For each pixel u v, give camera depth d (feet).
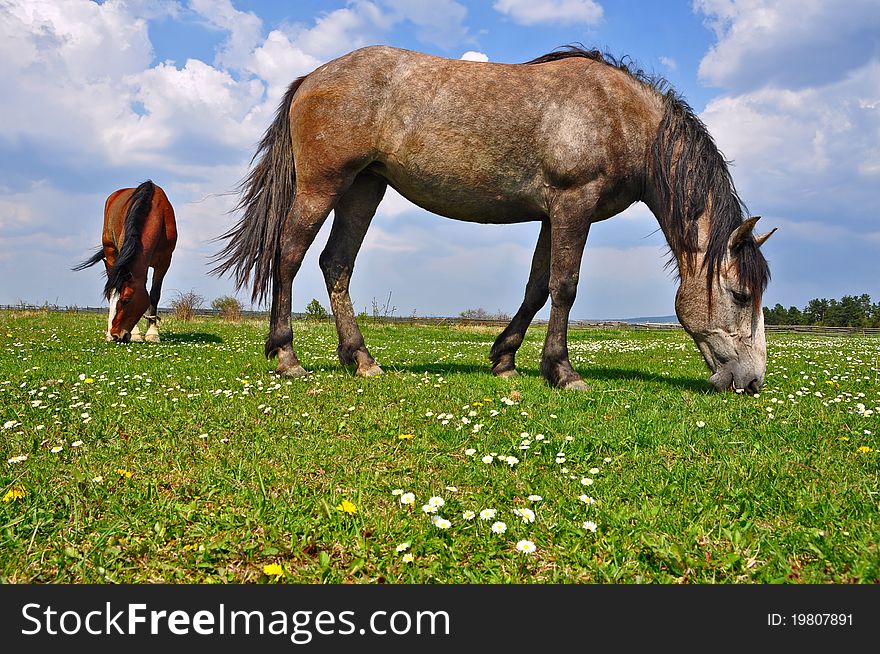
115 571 8.77
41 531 9.84
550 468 13.00
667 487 11.66
